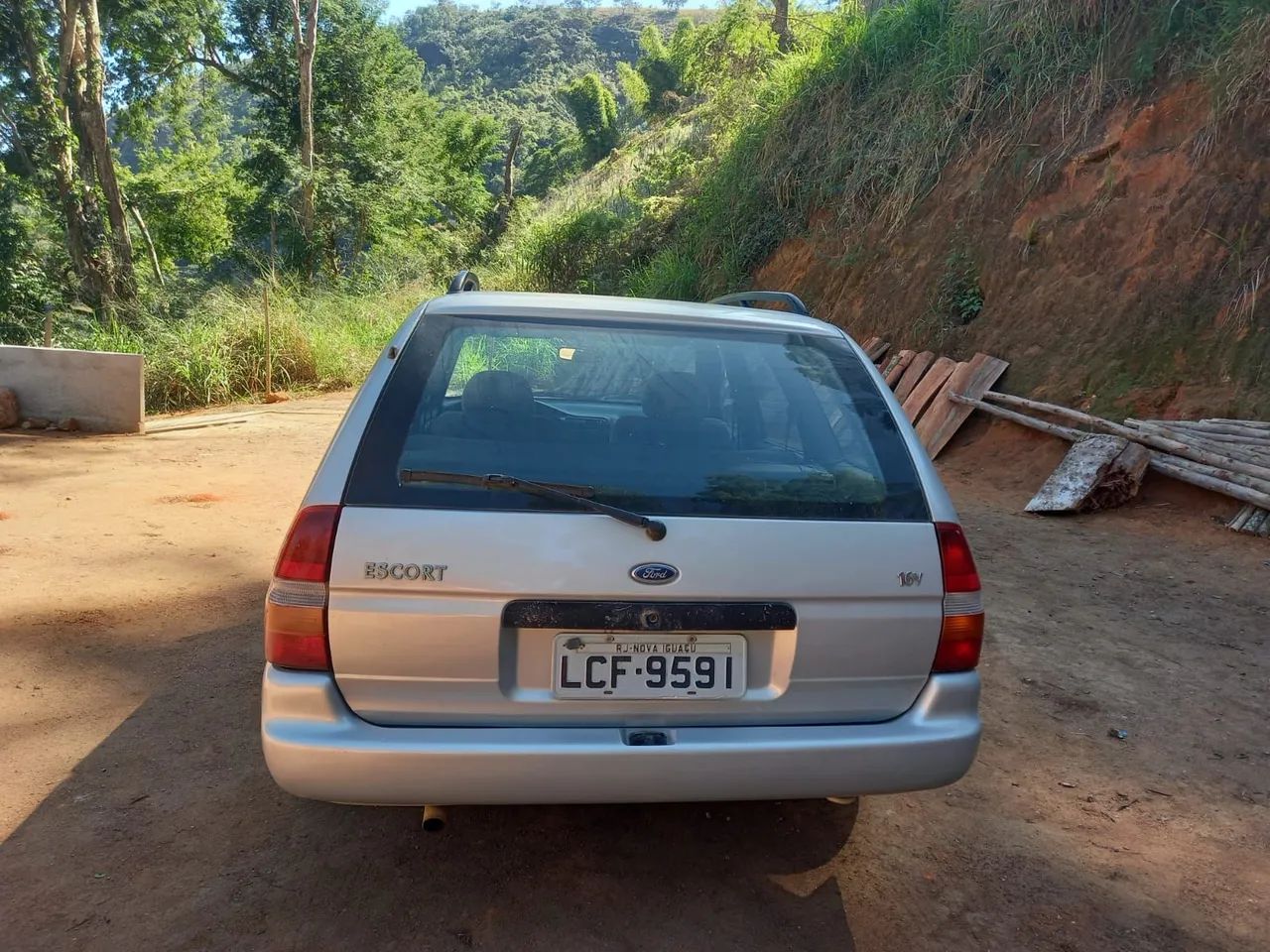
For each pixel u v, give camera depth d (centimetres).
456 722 209
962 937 235
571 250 2061
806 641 218
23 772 296
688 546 212
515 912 236
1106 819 293
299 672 207
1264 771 326
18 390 1019
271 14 2967
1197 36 861
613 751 206
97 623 427
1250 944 237
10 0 2320
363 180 3067
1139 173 843
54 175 2333
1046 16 997
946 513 234
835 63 1318
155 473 780
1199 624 465
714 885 252
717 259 1464
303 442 956
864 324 1073
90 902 234
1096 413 762
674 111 3428
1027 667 408
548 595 207
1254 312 715
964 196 1017
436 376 240
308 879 246
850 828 283
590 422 241
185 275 3778
